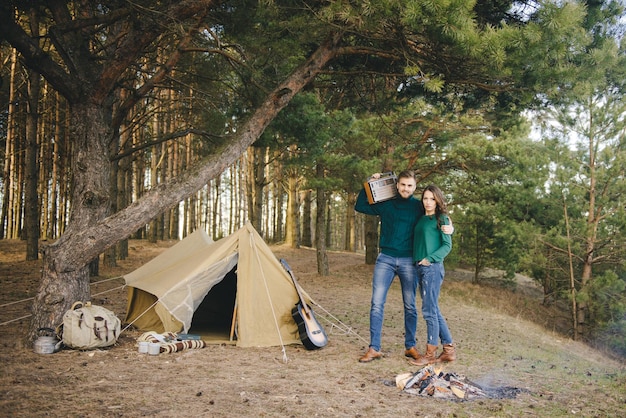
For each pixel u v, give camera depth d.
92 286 11.68
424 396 4.36
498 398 4.39
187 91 11.88
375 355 5.65
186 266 6.89
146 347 5.63
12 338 6.07
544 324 15.19
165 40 10.18
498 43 5.72
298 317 6.23
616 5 7.51
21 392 3.98
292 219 25.38
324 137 11.10
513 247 16.94
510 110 8.77
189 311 6.40
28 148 15.38
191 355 5.65
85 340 5.55
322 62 7.38
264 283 6.59
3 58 16.94
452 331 8.32
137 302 7.70
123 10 6.31
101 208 6.41
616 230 14.21
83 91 6.38
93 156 6.41
